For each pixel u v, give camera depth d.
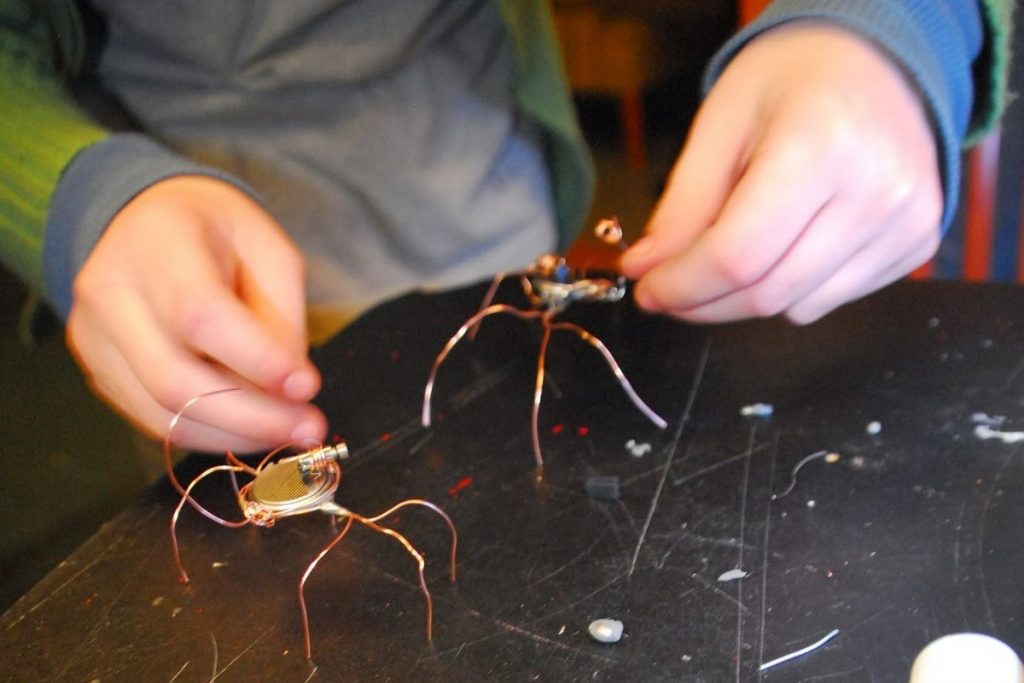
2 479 0.66
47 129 0.49
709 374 0.45
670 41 1.51
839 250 0.41
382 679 0.34
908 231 0.42
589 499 0.40
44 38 0.58
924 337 0.46
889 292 0.49
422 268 0.64
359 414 0.46
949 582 0.34
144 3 0.58
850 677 0.32
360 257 0.63
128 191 0.44
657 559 0.37
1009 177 0.68
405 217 0.63
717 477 0.40
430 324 0.52
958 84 0.45
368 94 0.62
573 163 0.65
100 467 0.68
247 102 0.60
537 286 0.50
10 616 0.37
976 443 0.40
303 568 0.38
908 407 0.42
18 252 0.48
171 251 0.41
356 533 0.39
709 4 1.48
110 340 0.42
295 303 0.44
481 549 0.38
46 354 0.69
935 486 0.38
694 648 0.33
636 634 0.34
